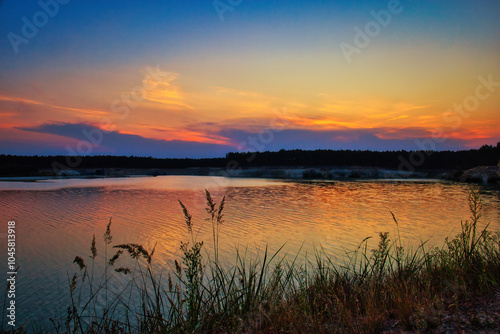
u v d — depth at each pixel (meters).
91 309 5.66
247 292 4.18
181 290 6.24
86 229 13.04
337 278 4.87
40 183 40.12
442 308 3.29
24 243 10.74
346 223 14.14
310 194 27.64
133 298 6.07
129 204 20.91
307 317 3.50
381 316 3.41
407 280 4.34
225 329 3.67
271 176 61.41
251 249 9.64
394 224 13.74
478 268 4.20
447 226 13.21
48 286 6.89
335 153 77.56
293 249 9.61
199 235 11.77
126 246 3.75
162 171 77.12
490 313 3.10
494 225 12.87
